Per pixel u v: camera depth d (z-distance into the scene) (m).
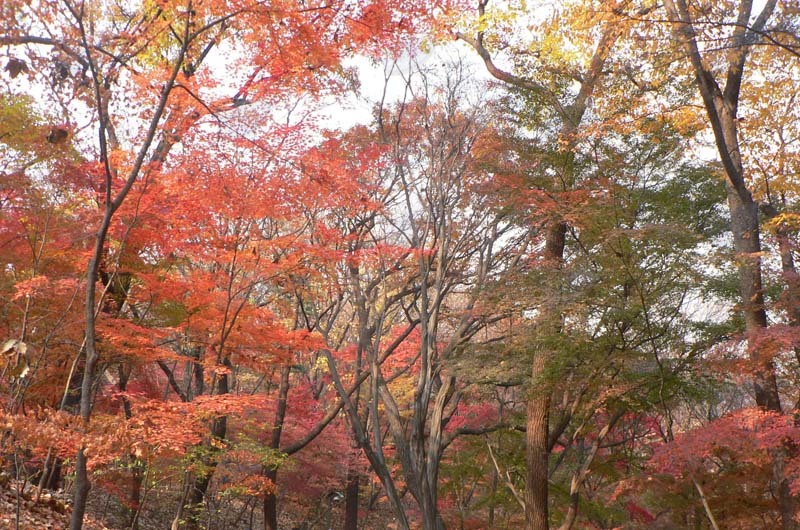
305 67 10.59
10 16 7.72
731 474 12.91
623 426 18.08
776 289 13.69
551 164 14.47
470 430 15.66
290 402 19.09
